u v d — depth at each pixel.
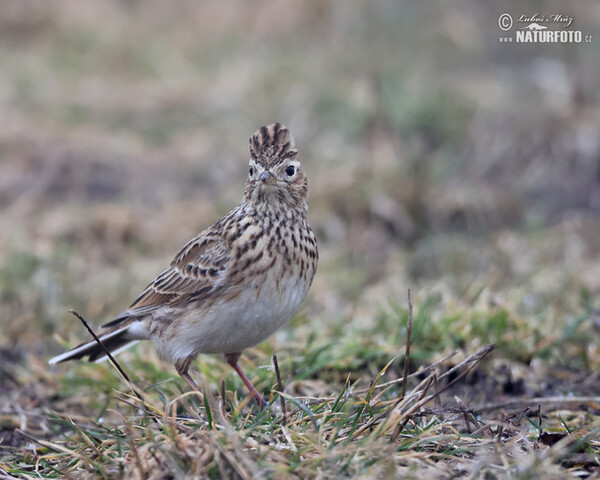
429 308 10.89
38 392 10.08
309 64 19.91
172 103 19.39
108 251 14.98
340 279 13.66
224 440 6.57
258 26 21.72
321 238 15.43
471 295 11.72
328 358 9.46
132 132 18.77
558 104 18.00
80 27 22.16
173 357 8.55
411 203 15.84
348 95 18.53
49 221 15.46
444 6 21.30
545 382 9.54
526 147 17.12
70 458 7.29
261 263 8.09
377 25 21.14
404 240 15.52
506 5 21.53
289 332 10.70
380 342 10.00
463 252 14.49
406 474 6.38
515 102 18.38
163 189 16.86
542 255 14.26
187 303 8.42
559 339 10.04
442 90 18.47
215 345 8.42
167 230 15.41
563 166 16.72
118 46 21.44
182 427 6.89
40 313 12.30
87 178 17.09
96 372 10.13
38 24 22.34
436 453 6.73
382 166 16.55
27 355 11.02
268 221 8.16
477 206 15.93
